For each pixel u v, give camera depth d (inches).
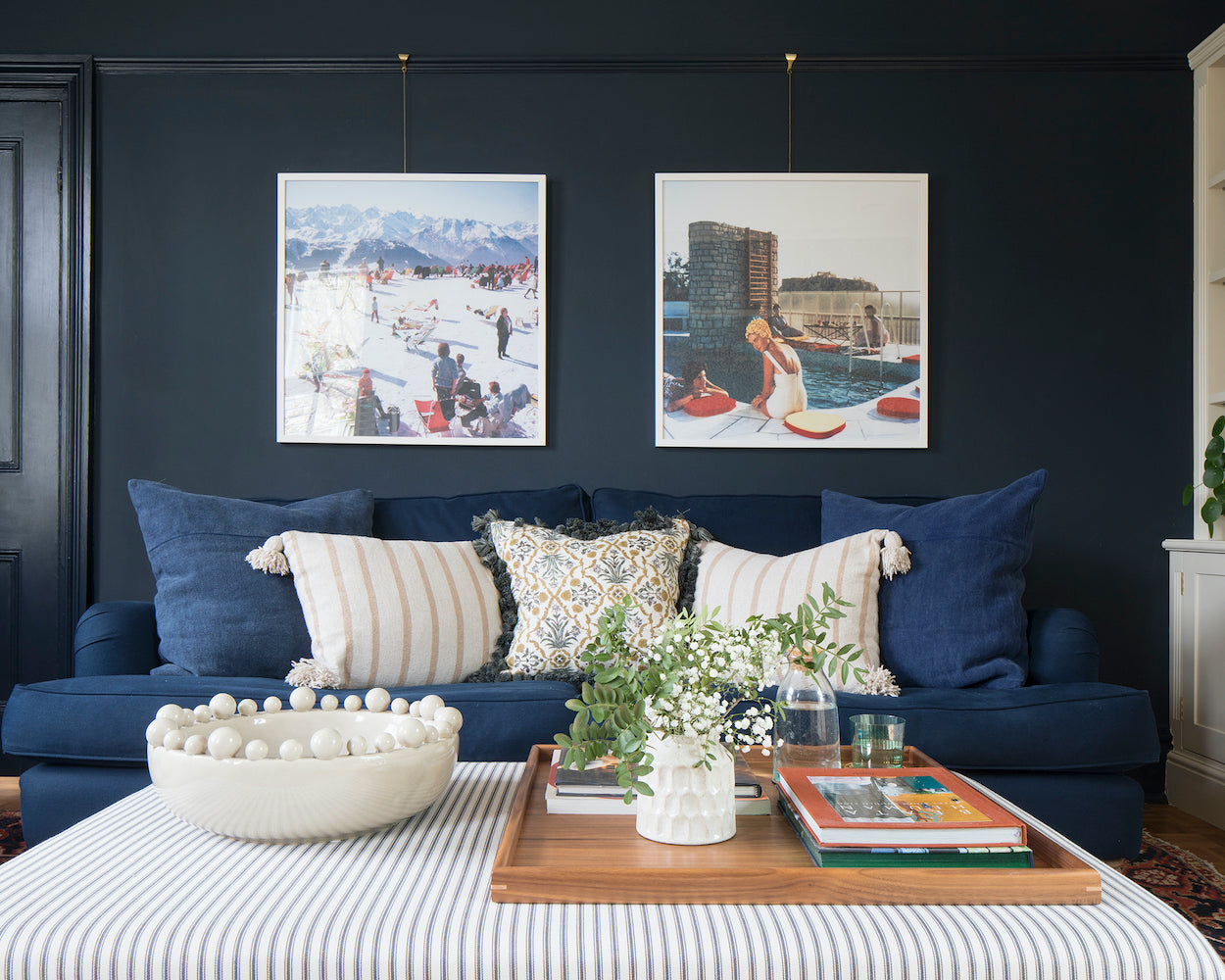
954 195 119.7
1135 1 119.3
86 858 42.0
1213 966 34.0
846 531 95.5
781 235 119.1
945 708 74.4
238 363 119.3
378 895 38.0
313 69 119.5
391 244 118.9
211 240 119.5
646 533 95.2
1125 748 74.0
